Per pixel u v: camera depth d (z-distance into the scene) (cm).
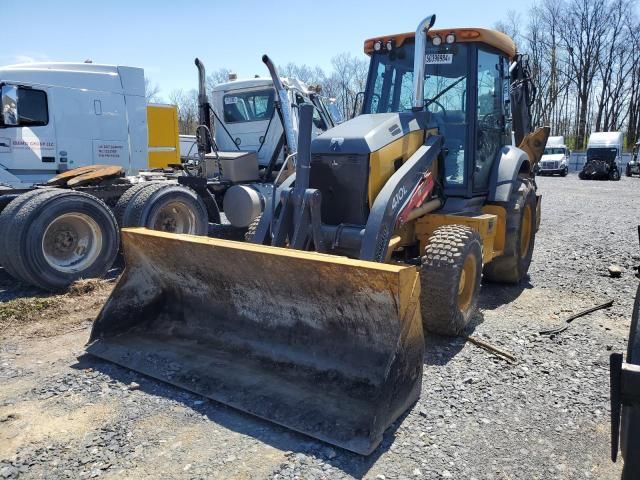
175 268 414
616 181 2750
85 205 616
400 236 475
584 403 346
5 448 297
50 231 600
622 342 449
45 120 826
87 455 290
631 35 4381
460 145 539
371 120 472
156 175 889
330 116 1012
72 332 479
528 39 4528
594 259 747
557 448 297
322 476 271
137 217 682
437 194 519
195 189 817
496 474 274
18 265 573
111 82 894
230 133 975
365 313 331
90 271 625
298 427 305
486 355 417
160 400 347
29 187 705
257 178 894
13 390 365
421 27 483
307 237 423
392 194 419
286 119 827
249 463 282
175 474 273
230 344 396
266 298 380
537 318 510
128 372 387
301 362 362
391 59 574
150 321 440
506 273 604
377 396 299
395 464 281
